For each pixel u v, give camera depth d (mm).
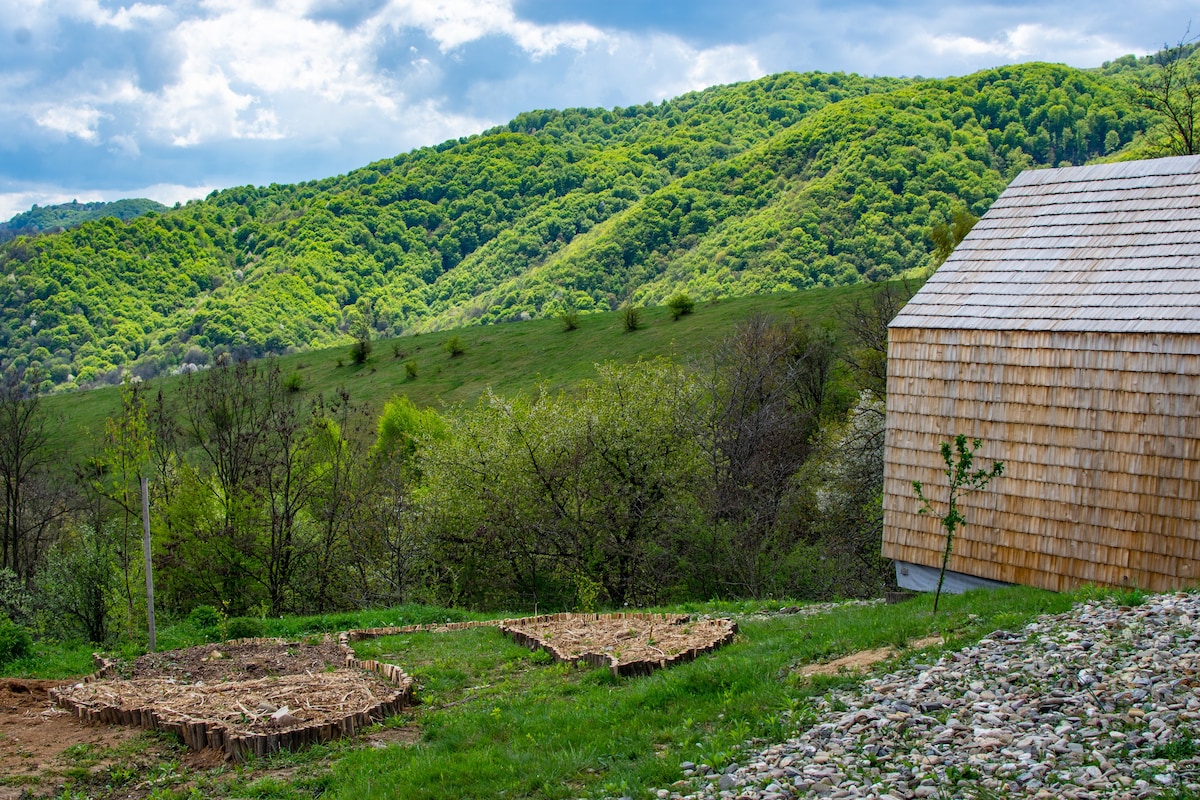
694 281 110438
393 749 10922
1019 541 17422
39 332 129125
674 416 31500
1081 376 16531
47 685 14289
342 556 33250
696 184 144250
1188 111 37625
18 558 41312
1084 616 11836
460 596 31297
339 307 160750
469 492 30828
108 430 17391
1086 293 17250
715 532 28875
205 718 11742
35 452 50750
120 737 11703
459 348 78375
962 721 9078
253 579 32125
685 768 9094
